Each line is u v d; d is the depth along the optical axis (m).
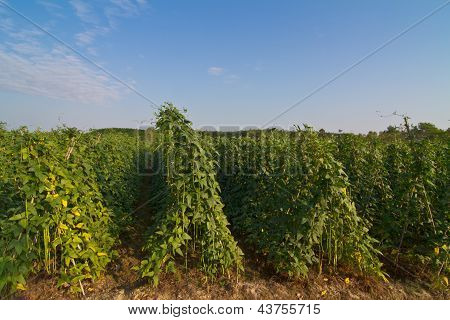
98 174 5.84
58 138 4.86
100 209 4.87
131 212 6.68
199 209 4.40
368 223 5.16
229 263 4.33
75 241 3.84
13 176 4.30
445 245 4.22
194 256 5.06
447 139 6.16
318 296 4.15
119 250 5.41
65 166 4.10
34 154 3.64
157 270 4.03
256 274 4.67
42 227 3.73
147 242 4.51
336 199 4.36
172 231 4.23
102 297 3.95
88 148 6.06
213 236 4.36
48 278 4.13
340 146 6.40
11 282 3.49
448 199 4.84
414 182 4.94
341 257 4.70
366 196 5.70
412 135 5.27
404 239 5.37
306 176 4.59
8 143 5.88
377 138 6.82
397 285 4.45
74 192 3.96
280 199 4.92
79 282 3.91
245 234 6.24
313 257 4.38
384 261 5.07
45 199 3.64
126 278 4.45
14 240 3.47
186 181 4.34
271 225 4.92
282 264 4.43
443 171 5.53
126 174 8.61
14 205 4.10
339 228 4.54
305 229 4.33
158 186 8.53
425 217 5.09
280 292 4.20
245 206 6.14
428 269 4.75
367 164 5.99
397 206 5.15
